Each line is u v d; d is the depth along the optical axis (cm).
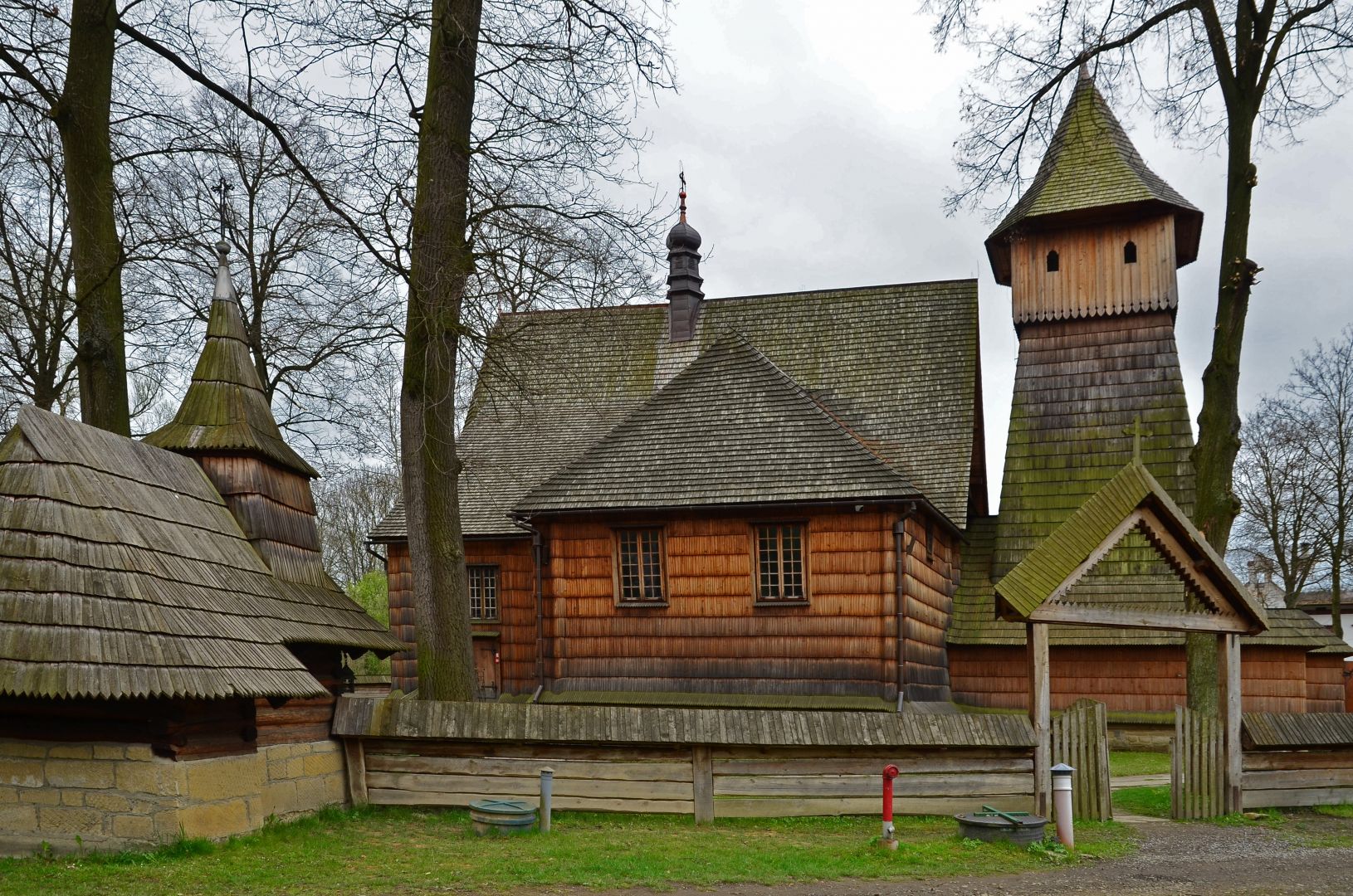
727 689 2233
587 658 2325
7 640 955
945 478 2555
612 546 2333
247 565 1272
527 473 2803
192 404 1390
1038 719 1289
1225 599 1376
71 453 1091
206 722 1078
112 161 1620
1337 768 1417
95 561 1019
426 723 1334
